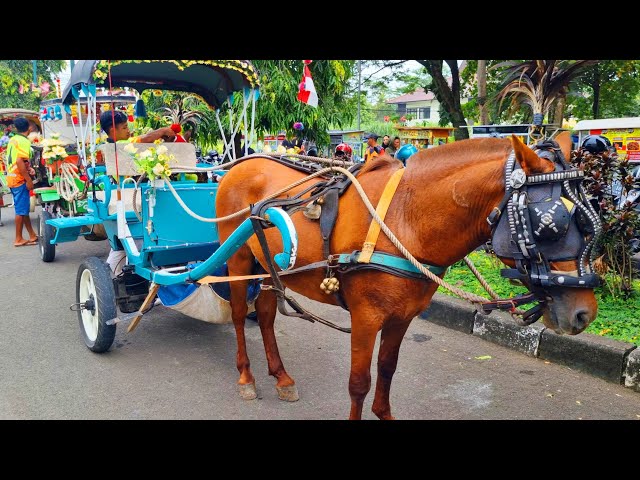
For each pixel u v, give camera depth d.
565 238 2.25
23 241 9.48
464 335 5.21
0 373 4.41
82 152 5.96
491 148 2.57
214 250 4.71
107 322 4.45
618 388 4.10
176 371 4.49
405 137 14.19
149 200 4.34
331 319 5.79
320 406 3.91
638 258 6.68
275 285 3.33
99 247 9.32
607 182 5.55
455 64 14.42
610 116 20.66
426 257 2.71
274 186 3.76
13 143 9.12
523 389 4.11
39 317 5.77
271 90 10.15
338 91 11.77
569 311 2.28
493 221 2.42
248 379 4.08
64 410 3.82
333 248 2.97
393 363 3.31
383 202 2.78
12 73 24.86
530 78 14.45
